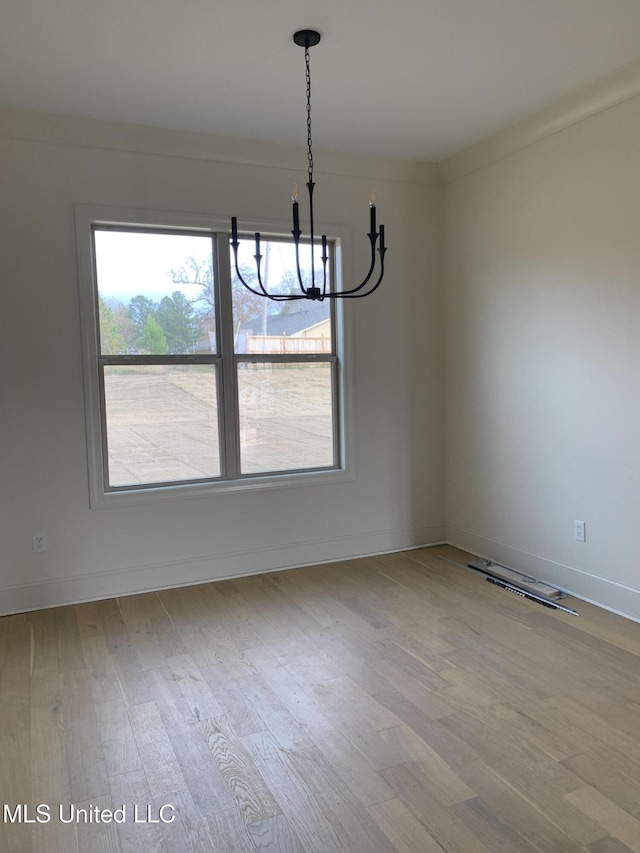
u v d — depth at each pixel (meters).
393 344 4.48
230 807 1.96
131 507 3.80
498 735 2.30
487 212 4.12
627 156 3.16
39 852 1.80
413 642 3.09
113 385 3.79
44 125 3.47
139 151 3.70
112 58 2.86
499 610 3.47
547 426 3.76
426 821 1.87
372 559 4.42
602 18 2.62
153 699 2.61
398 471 4.57
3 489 3.51
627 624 3.24
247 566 4.12
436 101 3.41
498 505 4.21
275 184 4.05
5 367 3.48
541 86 3.26
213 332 4.02
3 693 2.68
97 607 3.63
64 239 3.56
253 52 2.83
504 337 4.05
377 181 4.35
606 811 1.90
